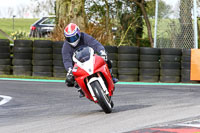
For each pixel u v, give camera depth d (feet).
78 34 82.84
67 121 75.56
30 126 71.15
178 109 86.17
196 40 180.45
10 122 77.66
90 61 79.97
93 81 79.41
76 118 79.15
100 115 81.46
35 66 180.14
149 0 256.32
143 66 173.68
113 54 174.40
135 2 248.73
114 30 246.27
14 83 155.74
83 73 79.41
